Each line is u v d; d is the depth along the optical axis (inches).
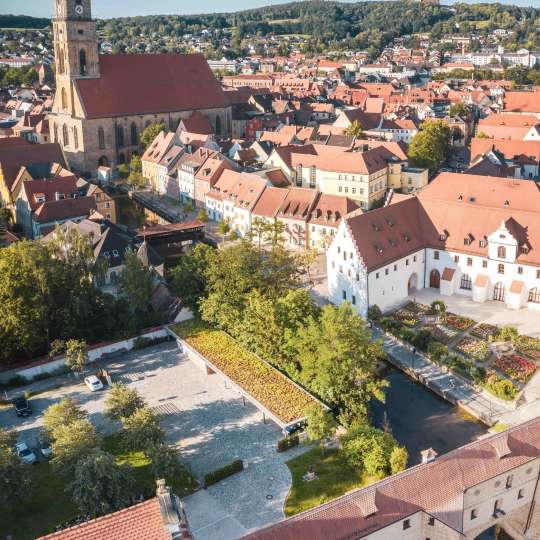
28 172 7559.1
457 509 2628.0
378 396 3614.7
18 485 3019.2
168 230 6560.0
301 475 3294.8
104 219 6437.0
